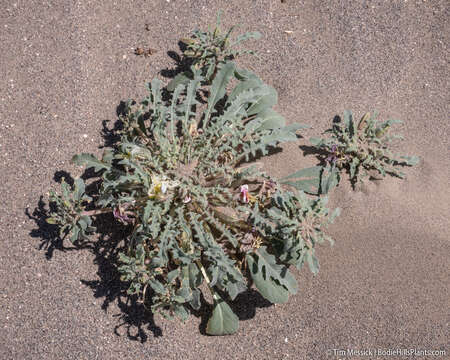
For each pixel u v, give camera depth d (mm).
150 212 489
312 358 531
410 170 558
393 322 537
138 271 476
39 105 559
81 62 569
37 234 536
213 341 529
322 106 575
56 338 522
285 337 534
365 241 544
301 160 556
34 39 572
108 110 563
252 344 531
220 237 524
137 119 534
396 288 540
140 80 573
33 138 552
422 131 571
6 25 574
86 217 479
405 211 548
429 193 554
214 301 518
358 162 544
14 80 562
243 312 536
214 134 540
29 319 524
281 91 578
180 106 526
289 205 482
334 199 547
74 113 559
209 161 520
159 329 528
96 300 529
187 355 526
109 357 521
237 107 525
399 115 575
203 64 562
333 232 544
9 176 545
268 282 506
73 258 534
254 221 490
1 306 525
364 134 542
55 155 550
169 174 516
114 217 539
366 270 542
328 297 539
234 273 474
